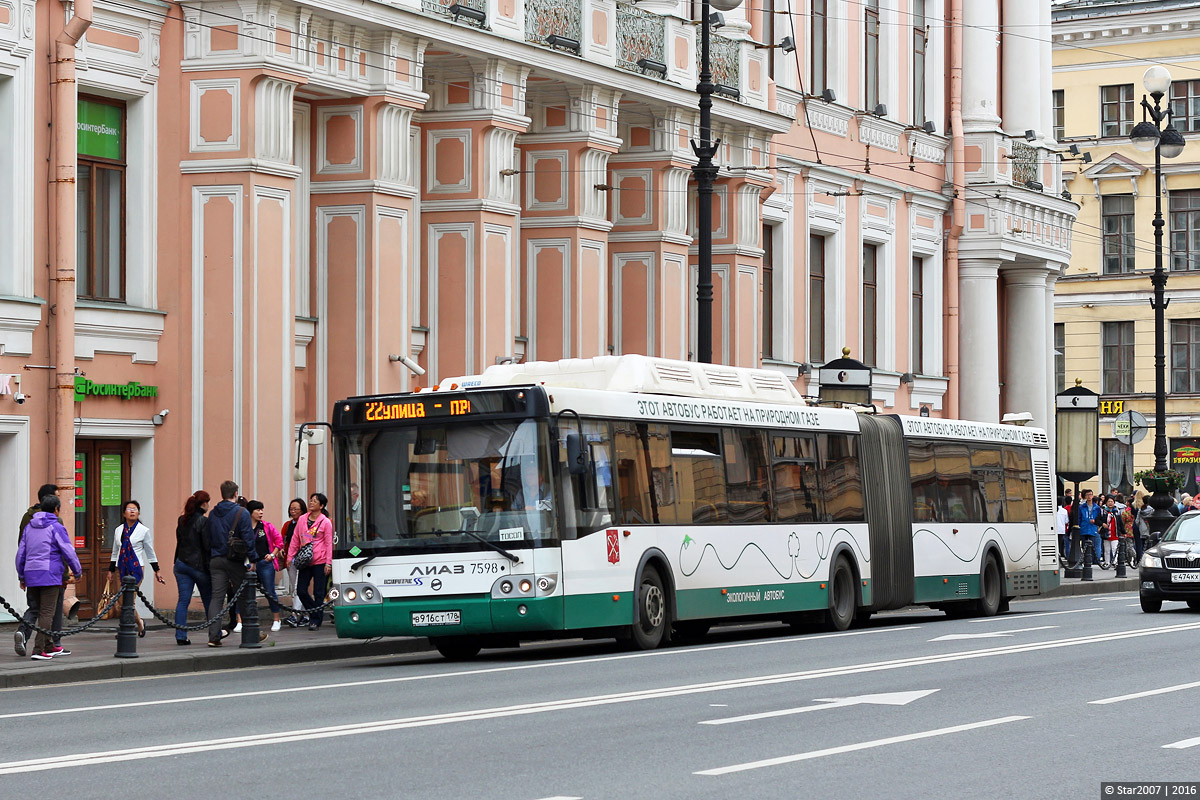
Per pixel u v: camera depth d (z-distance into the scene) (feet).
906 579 150.30
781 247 220.43
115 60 135.64
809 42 227.61
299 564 131.13
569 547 110.93
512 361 163.02
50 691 93.15
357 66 147.64
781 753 65.82
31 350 127.85
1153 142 229.04
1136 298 380.17
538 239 174.81
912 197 249.55
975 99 262.06
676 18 184.65
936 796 56.65
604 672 99.55
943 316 258.98
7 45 126.62
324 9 140.87
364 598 111.65
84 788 57.57
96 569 134.92
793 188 222.28
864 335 241.55
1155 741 69.56
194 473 137.69
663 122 185.47
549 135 173.99
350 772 60.95
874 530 146.30
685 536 122.42
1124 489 380.99
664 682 92.73
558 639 124.16
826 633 136.15
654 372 124.06
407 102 150.51
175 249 139.03
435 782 58.85
